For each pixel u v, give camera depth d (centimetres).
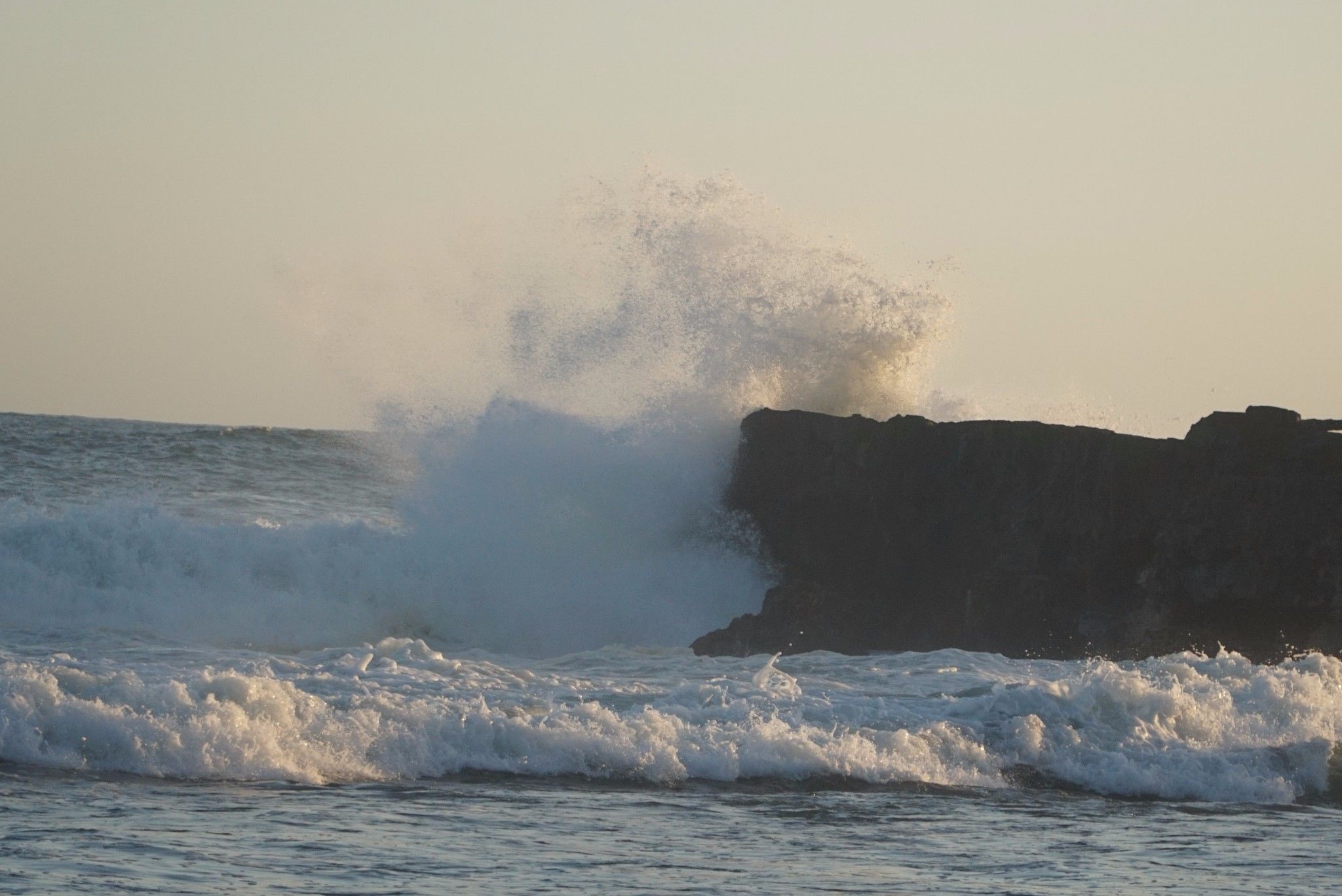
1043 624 7238
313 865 3338
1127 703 5288
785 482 8069
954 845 3919
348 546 7788
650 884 3350
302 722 4350
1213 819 4462
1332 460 7050
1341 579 6925
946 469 7669
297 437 14300
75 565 7256
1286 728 5388
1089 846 3997
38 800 3719
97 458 12875
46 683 4231
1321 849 4116
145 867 3228
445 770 4341
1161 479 7244
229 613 7175
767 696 5178
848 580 7731
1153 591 7156
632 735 4591
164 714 4241
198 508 10594
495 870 3391
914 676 6006
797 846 3797
